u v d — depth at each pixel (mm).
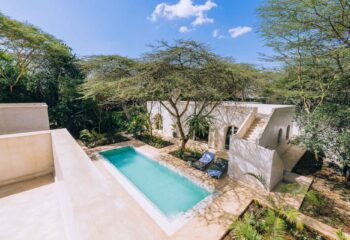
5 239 2932
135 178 9281
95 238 1477
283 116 11648
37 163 5105
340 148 7418
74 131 16062
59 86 15797
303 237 5039
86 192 2139
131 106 18875
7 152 4586
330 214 6102
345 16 6301
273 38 9359
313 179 8523
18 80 15680
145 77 9328
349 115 7227
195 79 9438
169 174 9719
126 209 1873
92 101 15625
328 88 9211
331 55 7598
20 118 7641
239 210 6223
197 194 7832
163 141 14883
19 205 3834
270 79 13539
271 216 5074
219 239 4980
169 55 9086
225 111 12234
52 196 4191
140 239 1503
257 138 8469
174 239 4965
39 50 15281
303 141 8516
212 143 13133
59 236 2994
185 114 15242
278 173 7973
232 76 10125
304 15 7047
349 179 7875
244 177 8219
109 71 12016
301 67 10523
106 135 16141
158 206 6988
